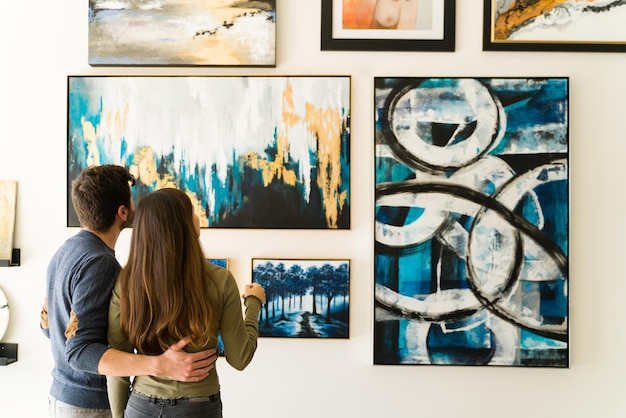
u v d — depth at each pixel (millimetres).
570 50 2006
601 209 2020
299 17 2045
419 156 1998
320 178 2014
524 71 2029
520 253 1987
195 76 2029
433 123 1999
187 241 1331
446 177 1998
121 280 1345
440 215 1997
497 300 1987
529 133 1989
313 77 2016
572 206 2021
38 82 2082
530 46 2008
